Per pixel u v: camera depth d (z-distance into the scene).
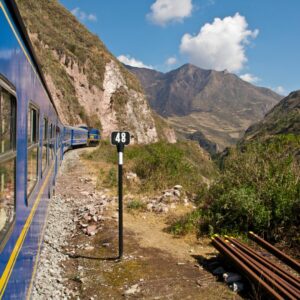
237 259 6.07
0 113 2.60
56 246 7.63
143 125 75.25
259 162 9.73
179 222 9.16
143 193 13.14
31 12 62.12
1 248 2.63
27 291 4.09
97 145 46.47
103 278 6.13
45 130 6.89
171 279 6.10
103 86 65.75
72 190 13.74
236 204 8.52
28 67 4.18
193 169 15.90
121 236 7.01
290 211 7.77
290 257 6.71
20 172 3.52
